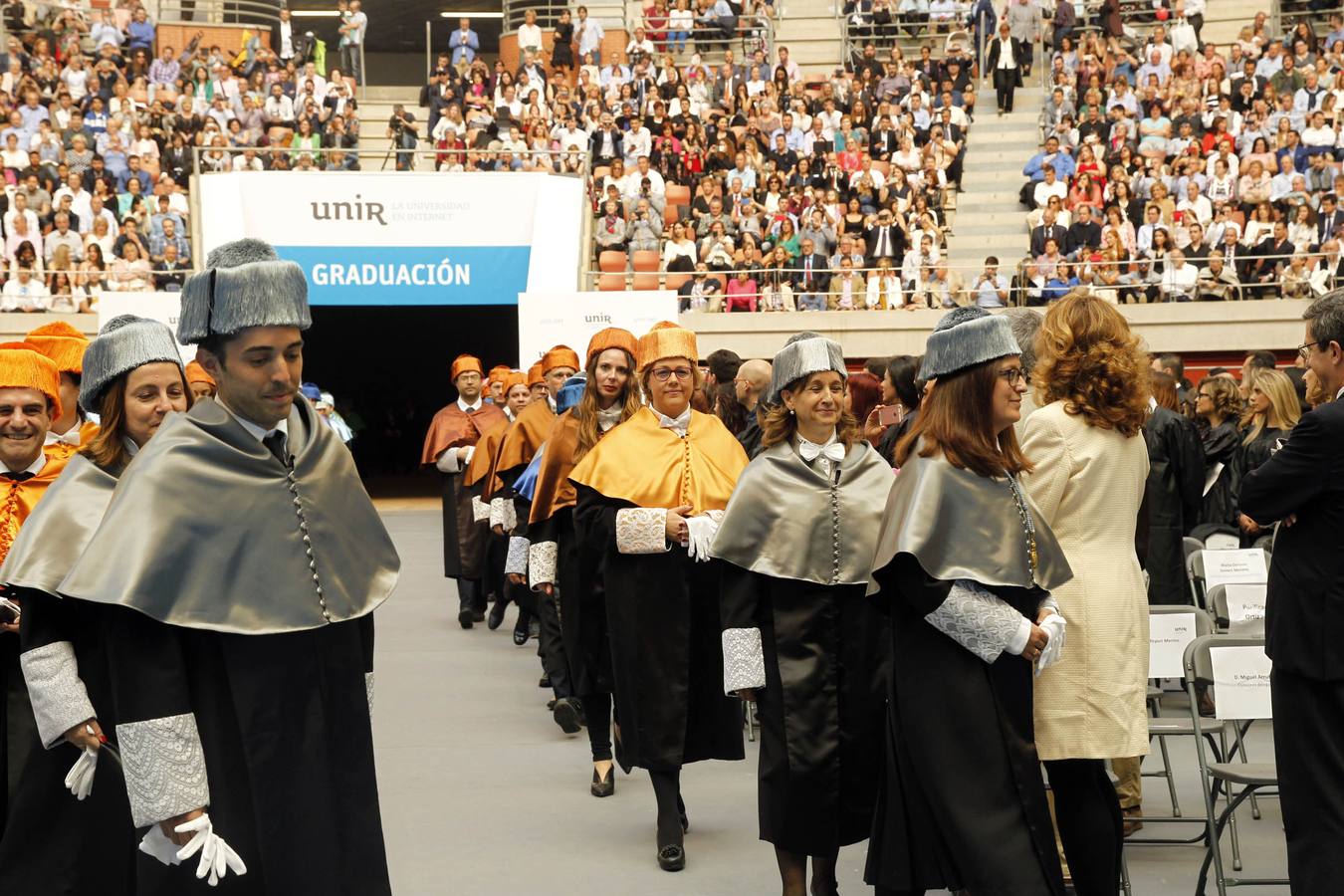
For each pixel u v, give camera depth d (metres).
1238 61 25.06
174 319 15.97
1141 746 4.40
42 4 27.08
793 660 4.76
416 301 19.80
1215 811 5.89
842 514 4.83
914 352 20.28
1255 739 7.52
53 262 20.38
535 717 8.23
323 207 19.61
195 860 3.00
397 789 6.70
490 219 19.92
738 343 20.58
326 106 25.66
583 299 15.08
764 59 26.55
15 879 3.62
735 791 6.68
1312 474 4.07
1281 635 4.19
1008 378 4.08
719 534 4.84
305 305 3.08
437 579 13.95
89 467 3.54
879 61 26.25
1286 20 26.95
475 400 11.80
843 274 20.94
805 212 21.52
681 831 5.57
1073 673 4.42
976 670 4.00
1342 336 4.23
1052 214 21.08
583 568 6.41
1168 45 25.64
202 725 2.99
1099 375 4.57
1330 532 4.11
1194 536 8.66
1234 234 20.39
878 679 4.76
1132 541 4.61
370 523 3.26
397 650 10.33
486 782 6.83
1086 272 20.14
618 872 5.46
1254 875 5.25
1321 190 21.34
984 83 26.11
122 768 2.98
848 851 5.73
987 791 3.93
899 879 4.09
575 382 8.02
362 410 30.67
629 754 5.68
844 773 4.73
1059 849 5.03
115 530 2.92
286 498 3.08
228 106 25.31
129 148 23.30
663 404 5.99
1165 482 7.40
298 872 3.01
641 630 5.62
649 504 5.73
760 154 23.86
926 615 3.96
